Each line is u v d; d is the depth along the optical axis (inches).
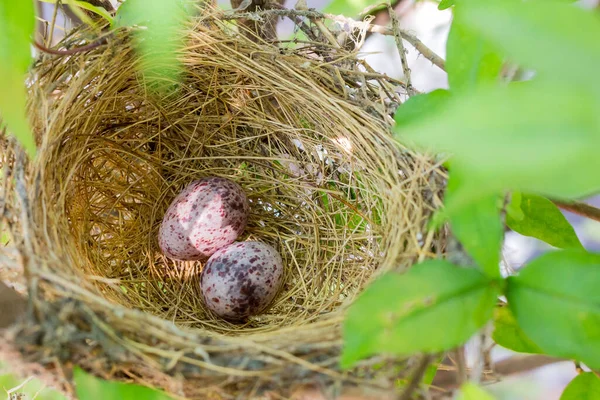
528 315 5.0
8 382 7.2
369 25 7.7
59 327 6.3
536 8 2.9
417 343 4.7
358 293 7.5
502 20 2.9
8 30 4.9
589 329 4.8
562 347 4.8
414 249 6.9
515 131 2.6
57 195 7.6
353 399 6.3
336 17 7.7
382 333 4.7
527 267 5.2
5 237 7.4
